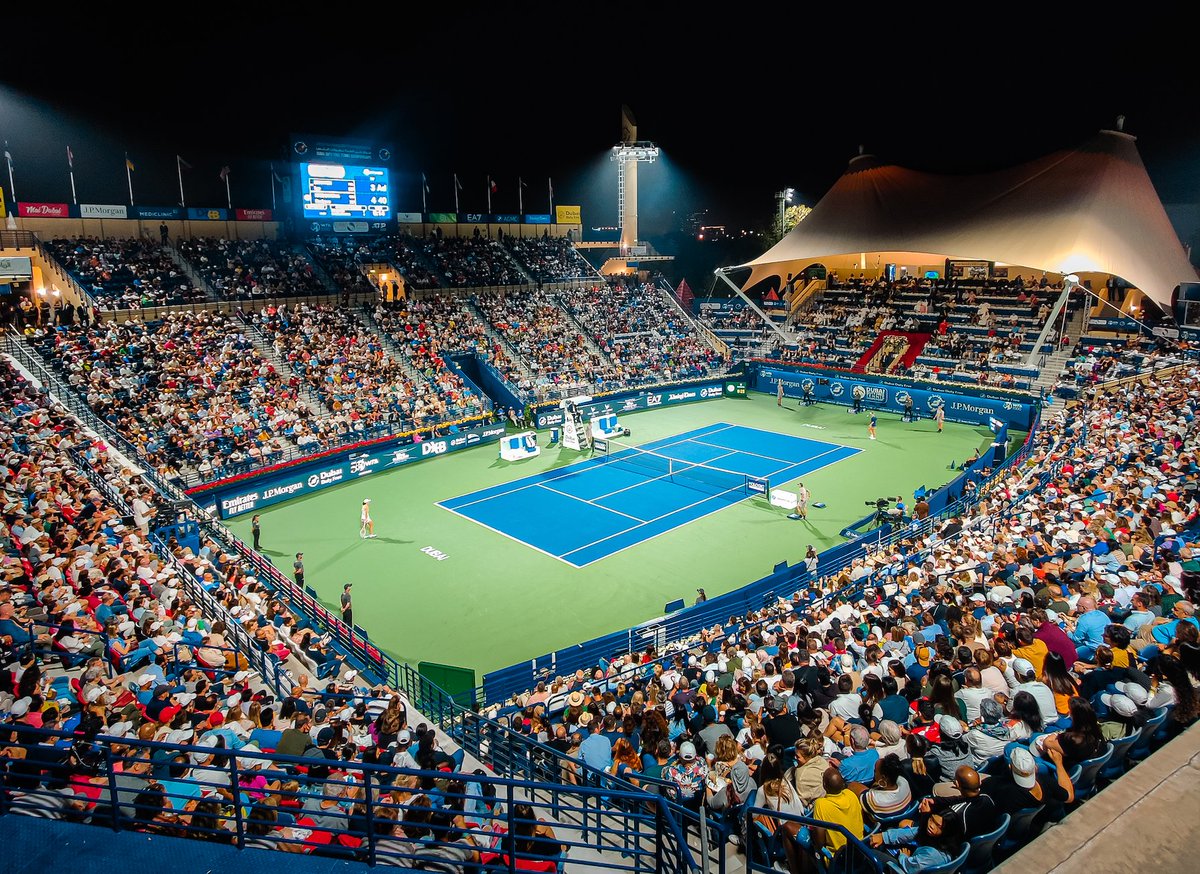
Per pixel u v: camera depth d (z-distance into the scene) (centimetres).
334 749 1194
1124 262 4650
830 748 1088
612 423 4866
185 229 5497
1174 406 3525
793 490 3941
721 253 11188
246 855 860
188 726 1272
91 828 891
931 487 3953
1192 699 954
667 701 1625
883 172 5788
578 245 9312
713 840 998
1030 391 5203
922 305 6469
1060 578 1714
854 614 1861
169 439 3653
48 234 4875
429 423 4688
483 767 1302
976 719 1091
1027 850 729
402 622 2631
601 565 3075
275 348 4675
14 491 2361
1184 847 726
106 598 1772
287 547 3281
